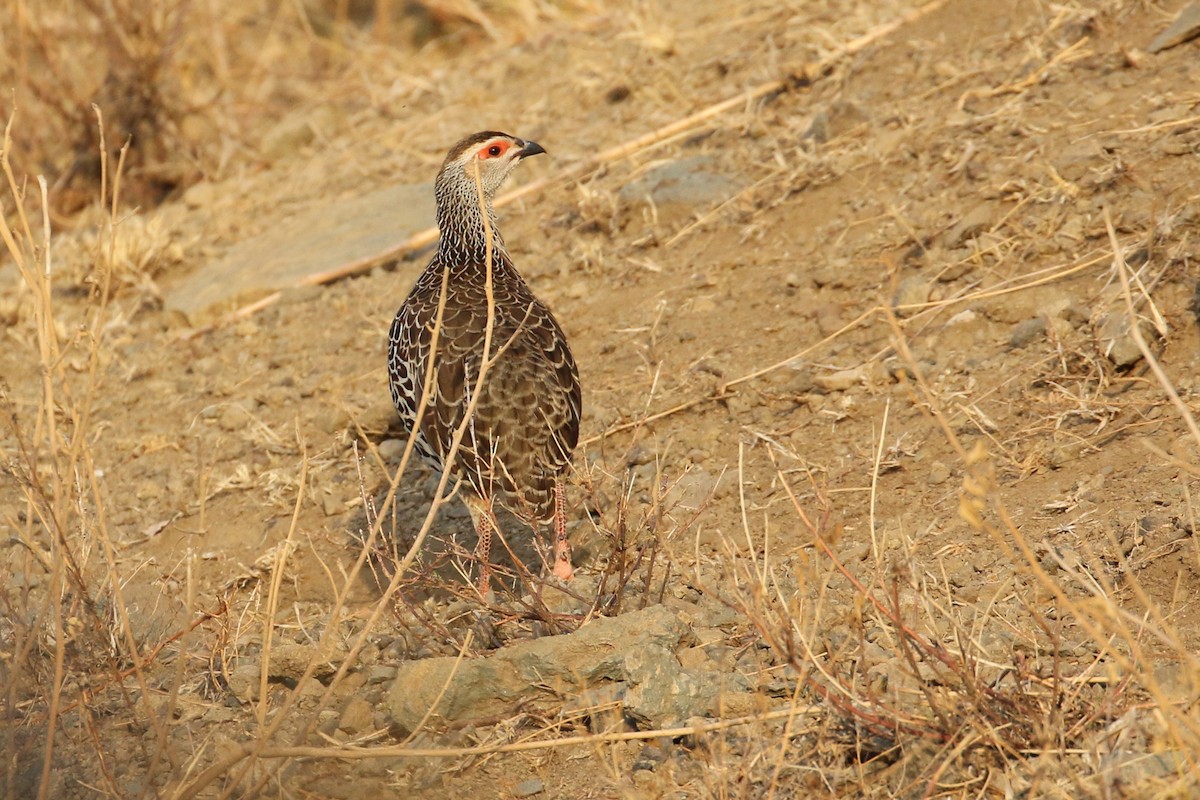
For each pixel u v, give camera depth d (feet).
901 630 27.45
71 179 76.95
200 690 34.04
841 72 60.23
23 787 29.63
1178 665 28.09
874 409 41.93
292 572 42.24
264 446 49.70
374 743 30.81
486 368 29.71
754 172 56.49
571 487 41.91
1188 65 51.19
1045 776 25.21
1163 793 23.41
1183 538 31.83
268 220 69.15
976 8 61.41
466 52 86.28
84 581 34.53
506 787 28.73
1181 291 41.09
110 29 76.38
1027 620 31.01
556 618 32.50
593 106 68.85
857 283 47.88
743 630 32.50
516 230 59.62
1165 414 37.17
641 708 29.35
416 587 37.70
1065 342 41.32
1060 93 52.80
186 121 81.30
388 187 68.59
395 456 47.39
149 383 56.13
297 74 87.35
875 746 27.61
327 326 57.41
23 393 56.08
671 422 44.73
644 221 56.39
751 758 27.45
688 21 73.31
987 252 46.47
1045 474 36.68
